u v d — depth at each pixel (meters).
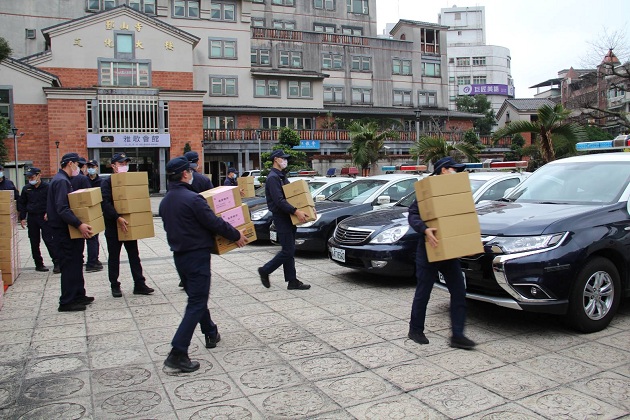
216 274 8.09
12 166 28.36
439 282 5.47
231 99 37.94
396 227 6.84
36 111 29.52
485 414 3.37
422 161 15.82
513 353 4.44
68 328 5.39
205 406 3.58
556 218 4.91
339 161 29.28
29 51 36.09
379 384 3.88
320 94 40.28
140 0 36.59
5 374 4.18
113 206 6.58
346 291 6.81
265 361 4.39
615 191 5.44
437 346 4.66
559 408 3.43
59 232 5.96
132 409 3.55
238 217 4.80
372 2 48.50
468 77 84.38
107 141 29.75
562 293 4.66
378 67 45.31
